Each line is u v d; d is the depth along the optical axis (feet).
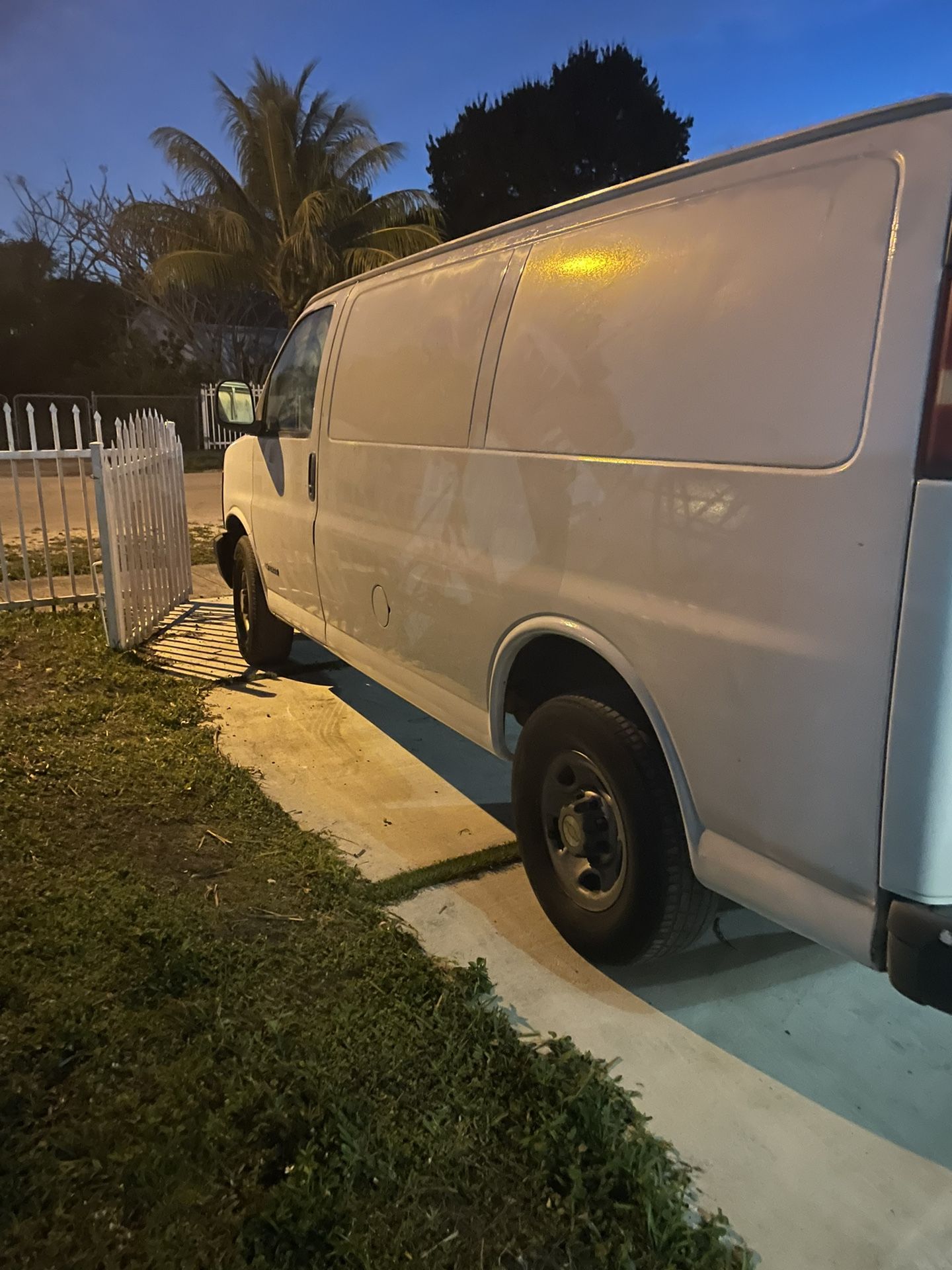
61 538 34.22
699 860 7.65
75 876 10.44
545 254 9.30
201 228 80.38
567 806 9.07
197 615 23.18
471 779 13.65
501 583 9.68
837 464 6.14
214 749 14.34
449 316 10.79
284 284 81.05
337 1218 6.23
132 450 20.17
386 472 12.05
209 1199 6.38
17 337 91.91
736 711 7.02
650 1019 8.50
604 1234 6.25
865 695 6.06
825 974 9.23
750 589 6.80
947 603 5.60
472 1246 6.13
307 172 78.79
